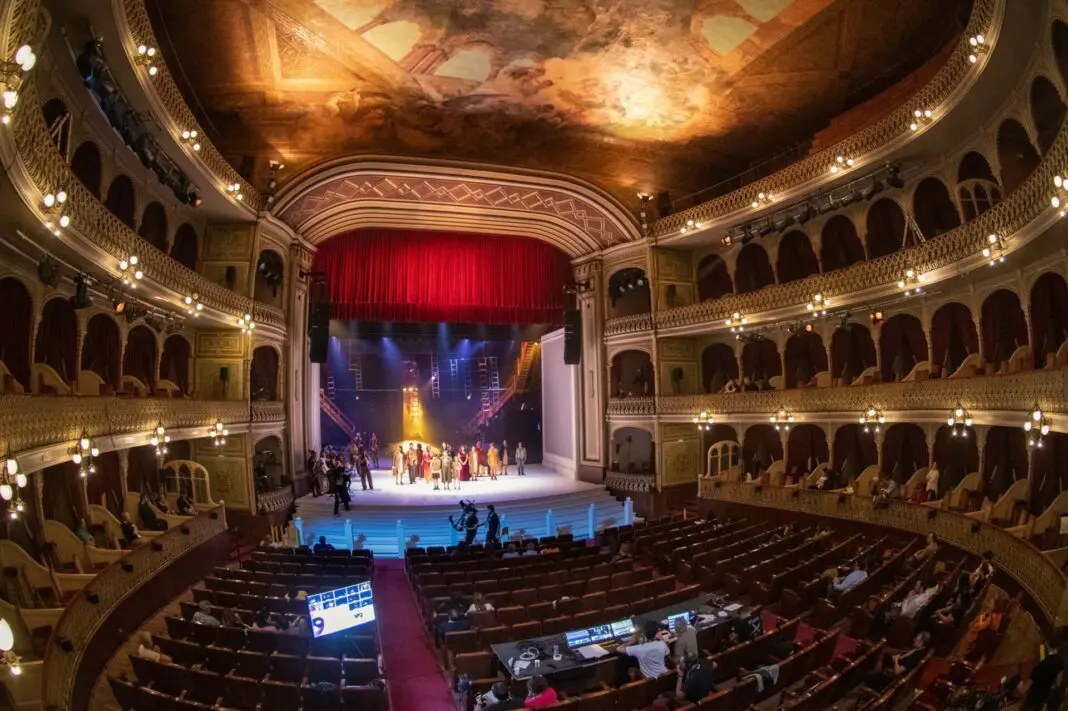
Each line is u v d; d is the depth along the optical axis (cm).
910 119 1900
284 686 1022
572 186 2808
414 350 4131
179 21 1878
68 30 1342
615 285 3272
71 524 1673
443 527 2461
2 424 1060
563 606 1421
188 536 1766
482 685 1108
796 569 1647
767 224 2589
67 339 1792
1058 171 1311
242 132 2433
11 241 1312
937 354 2286
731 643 1269
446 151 2634
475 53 2092
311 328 2861
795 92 2369
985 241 1722
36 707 990
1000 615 1267
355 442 3494
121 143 1752
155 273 1736
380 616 1614
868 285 2225
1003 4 1291
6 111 801
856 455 2631
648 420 2986
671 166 2956
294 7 1839
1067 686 848
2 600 1131
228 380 2358
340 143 2519
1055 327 1827
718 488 2680
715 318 2778
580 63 2166
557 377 3641
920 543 1916
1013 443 2006
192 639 1278
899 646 1267
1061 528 1416
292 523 2291
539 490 2948
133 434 1625
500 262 3306
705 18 1933
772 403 2600
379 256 3152
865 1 1856
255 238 2403
